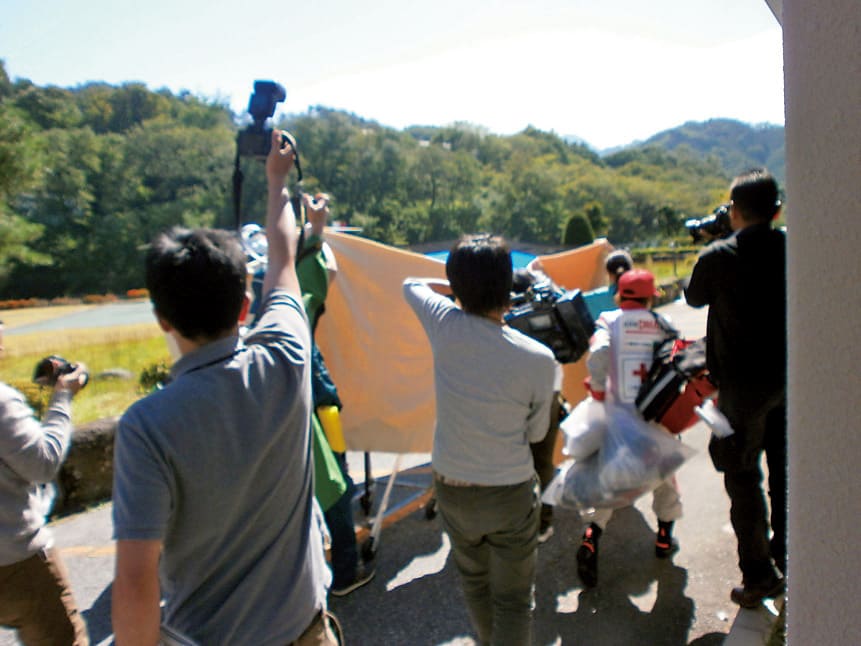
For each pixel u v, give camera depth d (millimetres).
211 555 1365
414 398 3678
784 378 2656
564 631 2941
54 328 33688
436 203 107125
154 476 1243
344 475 3219
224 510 1346
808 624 1186
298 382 1479
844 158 1062
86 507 4625
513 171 120500
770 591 2855
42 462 2027
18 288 73062
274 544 1436
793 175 1164
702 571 3318
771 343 2627
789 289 1196
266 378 1418
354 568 3254
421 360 3656
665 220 69438
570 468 3096
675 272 33219
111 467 4777
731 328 2670
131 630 1201
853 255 1061
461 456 2238
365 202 103750
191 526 1329
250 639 1386
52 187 76812
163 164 89688
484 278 2195
